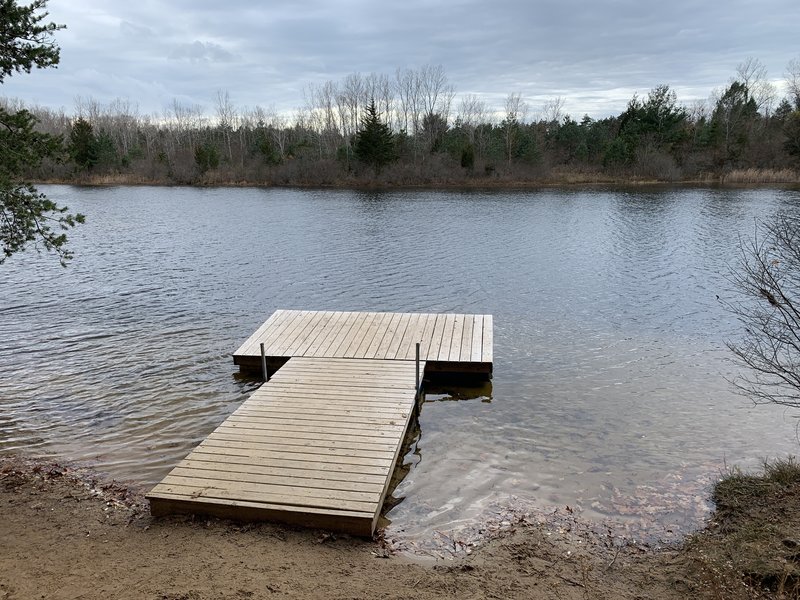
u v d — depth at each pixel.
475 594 4.75
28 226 8.12
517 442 8.04
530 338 12.55
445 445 7.97
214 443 7.05
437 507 6.39
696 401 9.34
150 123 103.19
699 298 15.55
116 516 5.91
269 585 4.72
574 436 8.20
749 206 34.31
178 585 4.68
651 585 4.93
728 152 55.28
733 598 4.53
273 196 46.81
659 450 7.76
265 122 90.06
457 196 45.12
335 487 6.04
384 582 4.87
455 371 10.20
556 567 5.23
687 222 28.91
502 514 6.26
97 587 4.63
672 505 6.41
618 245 23.44
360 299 15.77
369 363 10.11
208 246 23.86
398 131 70.69
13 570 4.88
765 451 7.73
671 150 59.44
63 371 10.48
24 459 7.38
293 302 15.48
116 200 44.38
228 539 5.41
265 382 10.05
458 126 72.06
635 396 9.56
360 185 56.56
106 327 13.18
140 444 7.82
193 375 10.38
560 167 61.78
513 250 22.59
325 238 25.58
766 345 10.95
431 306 15.10
